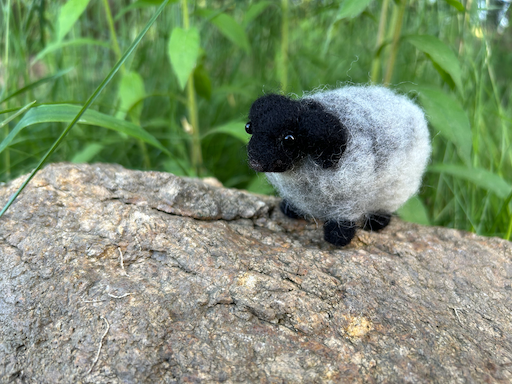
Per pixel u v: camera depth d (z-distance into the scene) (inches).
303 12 13.7
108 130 12.5
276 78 13.9
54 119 6.1
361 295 5.1
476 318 5.1
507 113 11.8
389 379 4.2
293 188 5.6
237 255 5.4
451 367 4.4
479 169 8.5
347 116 5.2
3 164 11.3
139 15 13.3
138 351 4.2
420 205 8.1
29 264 5.0
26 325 4.5
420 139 5.7
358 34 14.2
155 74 13.7
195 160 11.5
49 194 6.0
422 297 5.3
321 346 4.5
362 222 6.5
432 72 12.3
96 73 14.1
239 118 12.9
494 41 13.6
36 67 17.0
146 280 4.9
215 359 4.3
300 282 5.2
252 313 4.8
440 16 11.3
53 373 4.2
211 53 14.4
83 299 4.7
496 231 9.6
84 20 13.2
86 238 5.3
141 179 6.5
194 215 6.2
